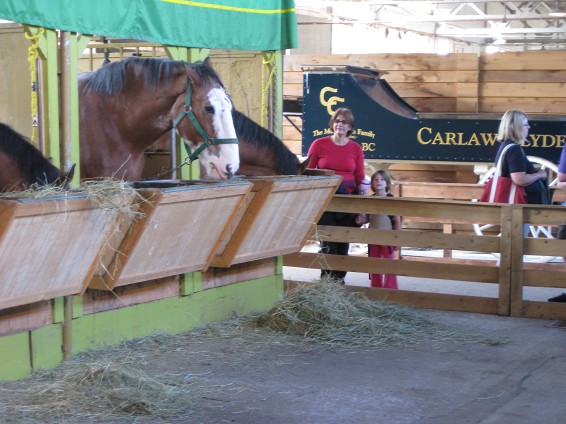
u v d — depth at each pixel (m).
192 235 5.53
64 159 5.25
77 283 4.95
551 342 6.21
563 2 19.23
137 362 5.34
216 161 5.74
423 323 6.62
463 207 7.14
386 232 7.36
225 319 6.59
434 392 5.00
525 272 7.04
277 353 5.79
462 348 6.02
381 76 12.36
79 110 5.75
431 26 21.05
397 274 7.36
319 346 6.00
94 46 7.93
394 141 10.59
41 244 4.47
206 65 6.02
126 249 5.08
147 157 7.23
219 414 4.53
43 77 5.12
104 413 4.45
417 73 12.26
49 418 4.34
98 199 4.63
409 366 5.55
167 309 6.05
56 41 5.17
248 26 6.71
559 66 11.67
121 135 5.87
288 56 12.96
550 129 10.12
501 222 7.00
